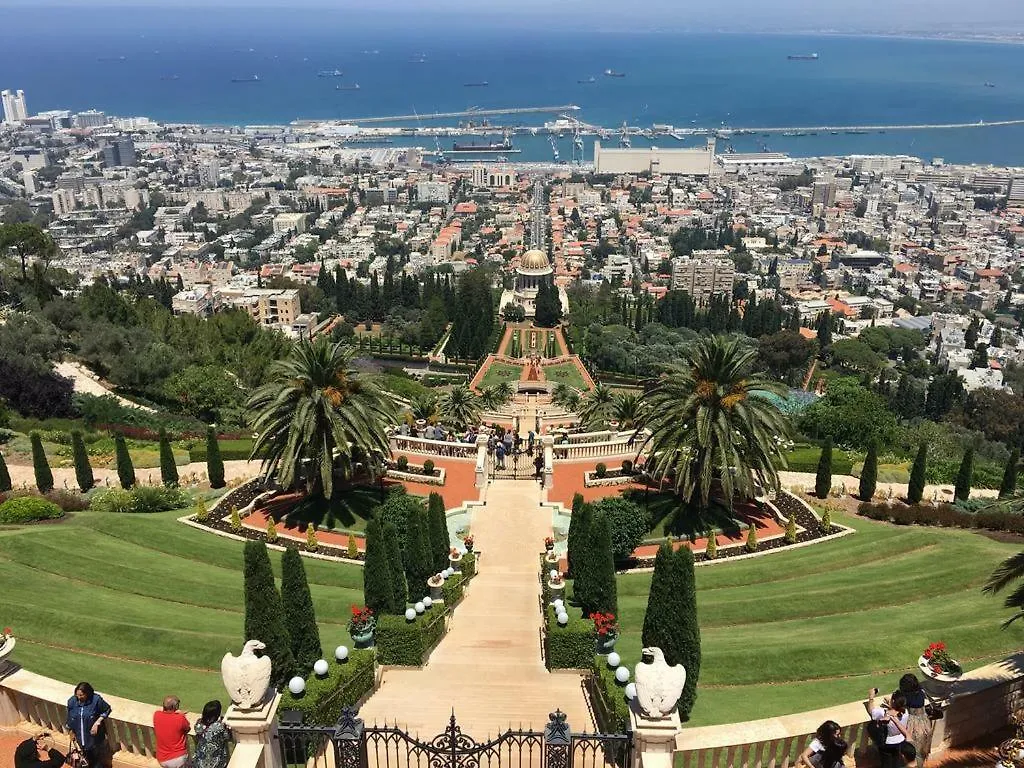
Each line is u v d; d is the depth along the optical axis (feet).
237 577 121.29
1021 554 84.33
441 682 85.15
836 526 151.43
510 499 159.22
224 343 298.15
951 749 64.90
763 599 113.60
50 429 212.84
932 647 65.62
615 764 60.95
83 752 56.90
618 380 402.93
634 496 154.92
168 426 218.18
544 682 85.15
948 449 228.22
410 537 106.22
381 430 149.28
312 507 148.36
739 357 141.49
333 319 509.76
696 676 74.54
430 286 513.86
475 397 247.09
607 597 94.07
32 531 129.39
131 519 141.18
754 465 146.20
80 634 92.84
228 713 55.98
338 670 74.28
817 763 54.44
